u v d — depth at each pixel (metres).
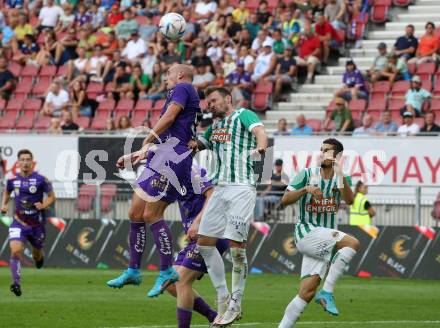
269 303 35.19
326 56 62.88
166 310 32.84
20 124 65.25
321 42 62.53
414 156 49.44
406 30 59.78
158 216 24.30
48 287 40.59
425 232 47.00
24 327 28.31
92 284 42.09
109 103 63.28
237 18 66.19
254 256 49.62
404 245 47.31
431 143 49.12
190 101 24.30
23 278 44.94
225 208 24.94
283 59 61.75
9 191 38.94
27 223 38.59
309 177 27.20
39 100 66.38
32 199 38.72
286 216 49.84
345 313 32.44
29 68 69.31
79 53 67.75
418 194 47.94
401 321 30.31
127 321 29.91
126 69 64.69
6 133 56.09
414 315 32.00
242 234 24.75
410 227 47.25
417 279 46.69
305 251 26.75
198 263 25.28
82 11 72.50
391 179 49.81
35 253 39.78
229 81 61.06
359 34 63.94
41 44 72.06
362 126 56.09
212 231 24.98
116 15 70.50
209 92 25.11
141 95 62.66
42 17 73.44
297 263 48.81
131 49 66.00
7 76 68.06
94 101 63.66
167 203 24.41
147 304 34.56
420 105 55.66
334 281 26.80
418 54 59.25
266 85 61.12
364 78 59.19
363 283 44.03
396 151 49.72
